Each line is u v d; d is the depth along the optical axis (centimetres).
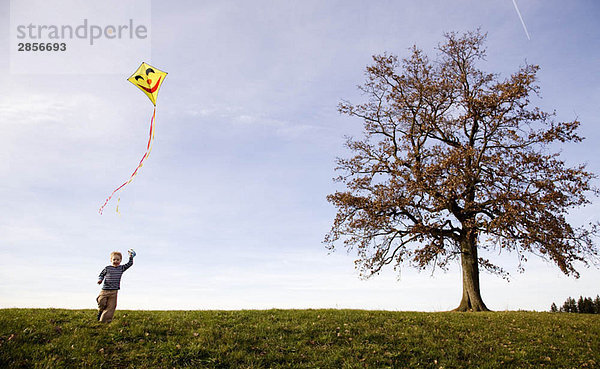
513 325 1451
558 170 1847
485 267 1988
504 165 1908
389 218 2084
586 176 1800
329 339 1170
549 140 1914
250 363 987
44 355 934
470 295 2000
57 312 1282
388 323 1360
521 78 2009
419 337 1245
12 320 1111
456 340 1245
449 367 1059
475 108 2045
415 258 1981
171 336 1107
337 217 2175
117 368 926
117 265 1180
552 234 1770
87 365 916
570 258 1812
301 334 1198
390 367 1026
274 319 1340
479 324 1438
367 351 1109
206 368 951
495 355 1147
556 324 1490
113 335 1075
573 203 1847
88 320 1183
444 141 2270
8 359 898
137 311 1414
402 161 2155
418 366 1054
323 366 1012
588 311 3703
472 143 2173
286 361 1020
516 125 2045
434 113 2266
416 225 1947
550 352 1191
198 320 1270
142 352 1001
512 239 1806
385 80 2344
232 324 1255
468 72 2269
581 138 1859
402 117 2291
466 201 1966
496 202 1866
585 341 1302
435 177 1942
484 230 1856
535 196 1817
